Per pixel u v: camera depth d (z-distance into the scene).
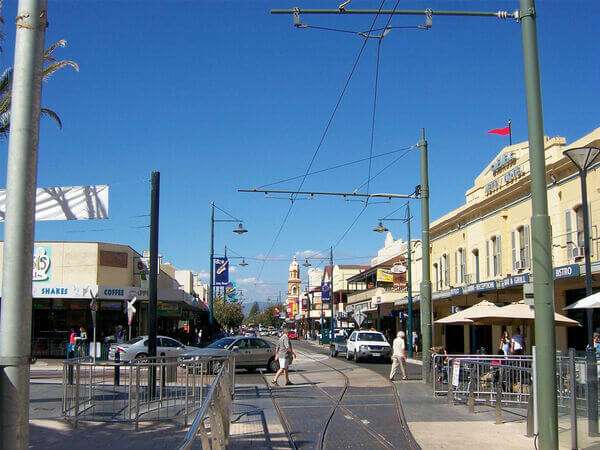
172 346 27.19
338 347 38.47
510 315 17.19
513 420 11.95
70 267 34.72
